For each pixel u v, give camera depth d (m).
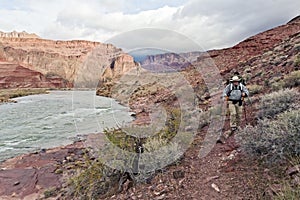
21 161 6.95
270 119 4.71
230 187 3.04
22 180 5.53
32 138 9.99
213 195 2.97
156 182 3.62
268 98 5.66
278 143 3.33
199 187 3.24
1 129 11.95
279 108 5.05
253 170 3.32
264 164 3.38
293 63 9.50
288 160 3.15
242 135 4.12
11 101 27.08
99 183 3.90
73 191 4.18
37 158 7.12
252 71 12.46
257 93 8.02
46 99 29.16
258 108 5.75
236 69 15.20
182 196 3.11
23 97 34.06
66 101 26.05
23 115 16.34
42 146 8.64
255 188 2.86
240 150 4.14
